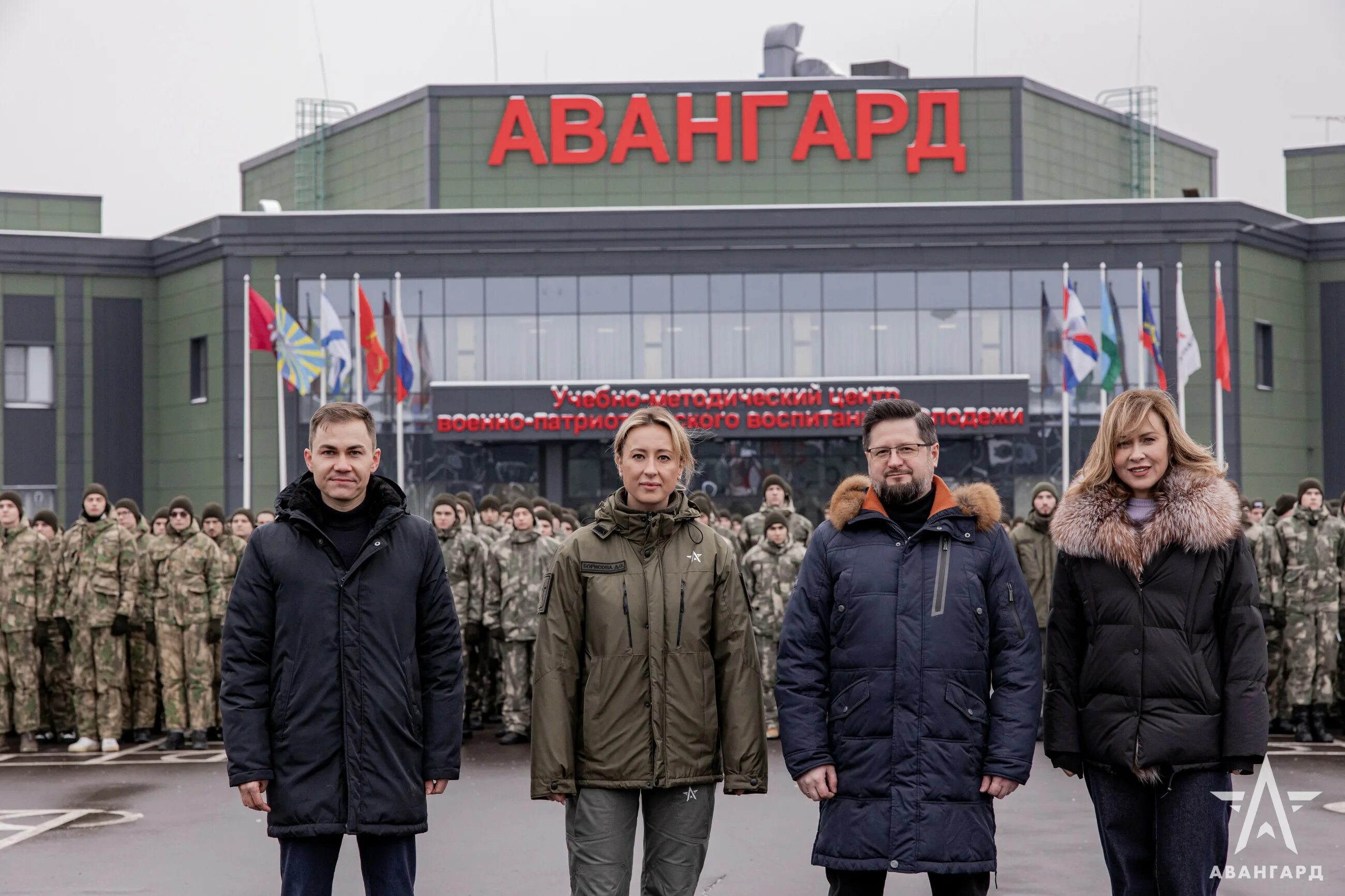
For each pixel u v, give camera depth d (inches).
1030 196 1617.9
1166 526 217.0
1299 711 538.3
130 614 545.0
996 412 1448.1
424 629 223.3
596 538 228.2
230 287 1514.5
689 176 1617.9
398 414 1288.1
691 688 224.4
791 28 1824.6
